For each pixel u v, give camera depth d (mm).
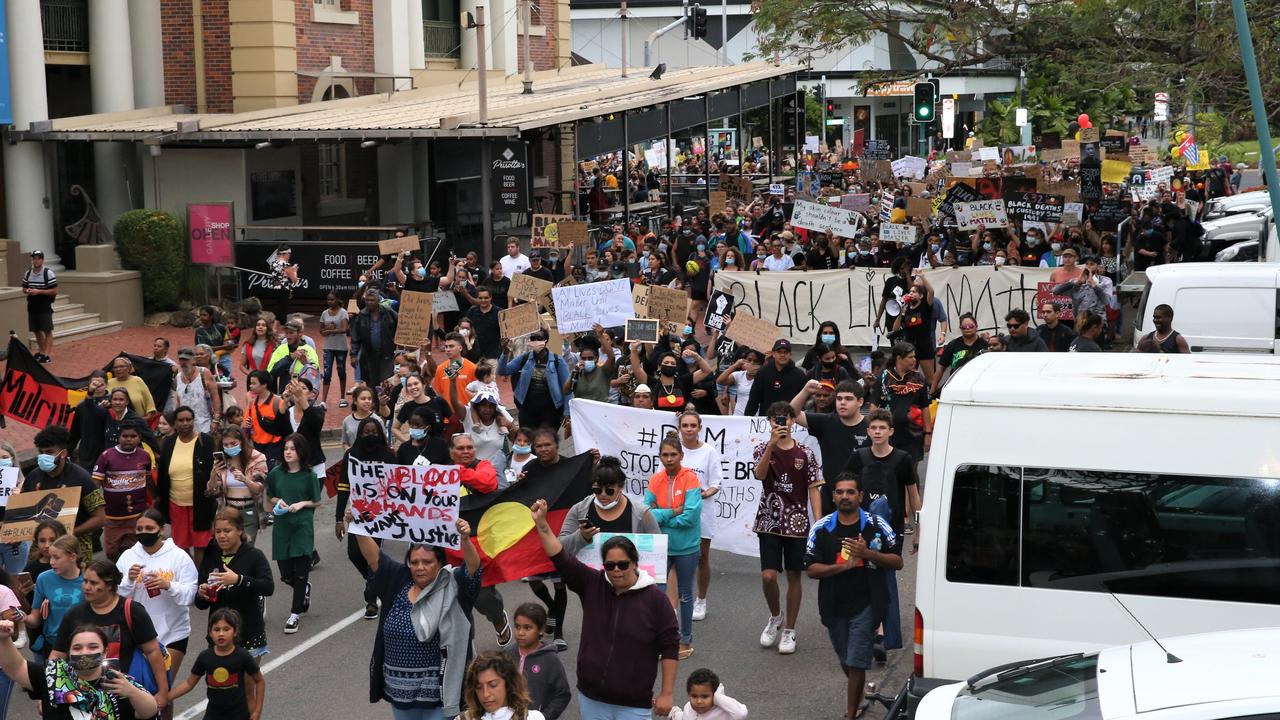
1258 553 7438
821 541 9047
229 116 30391
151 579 9117
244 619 9766
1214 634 6094
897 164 43906
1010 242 26812
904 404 13289
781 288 25422
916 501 10227
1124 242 29969
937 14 23531
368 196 34031
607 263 26250
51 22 30266
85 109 32812
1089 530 7746
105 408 14281
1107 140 43969
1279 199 12984
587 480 9805
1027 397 7926
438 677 7930
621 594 7520
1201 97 21547
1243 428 7539
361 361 20125
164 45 32000
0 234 29188
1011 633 7852
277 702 10031
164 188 29609
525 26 35812
